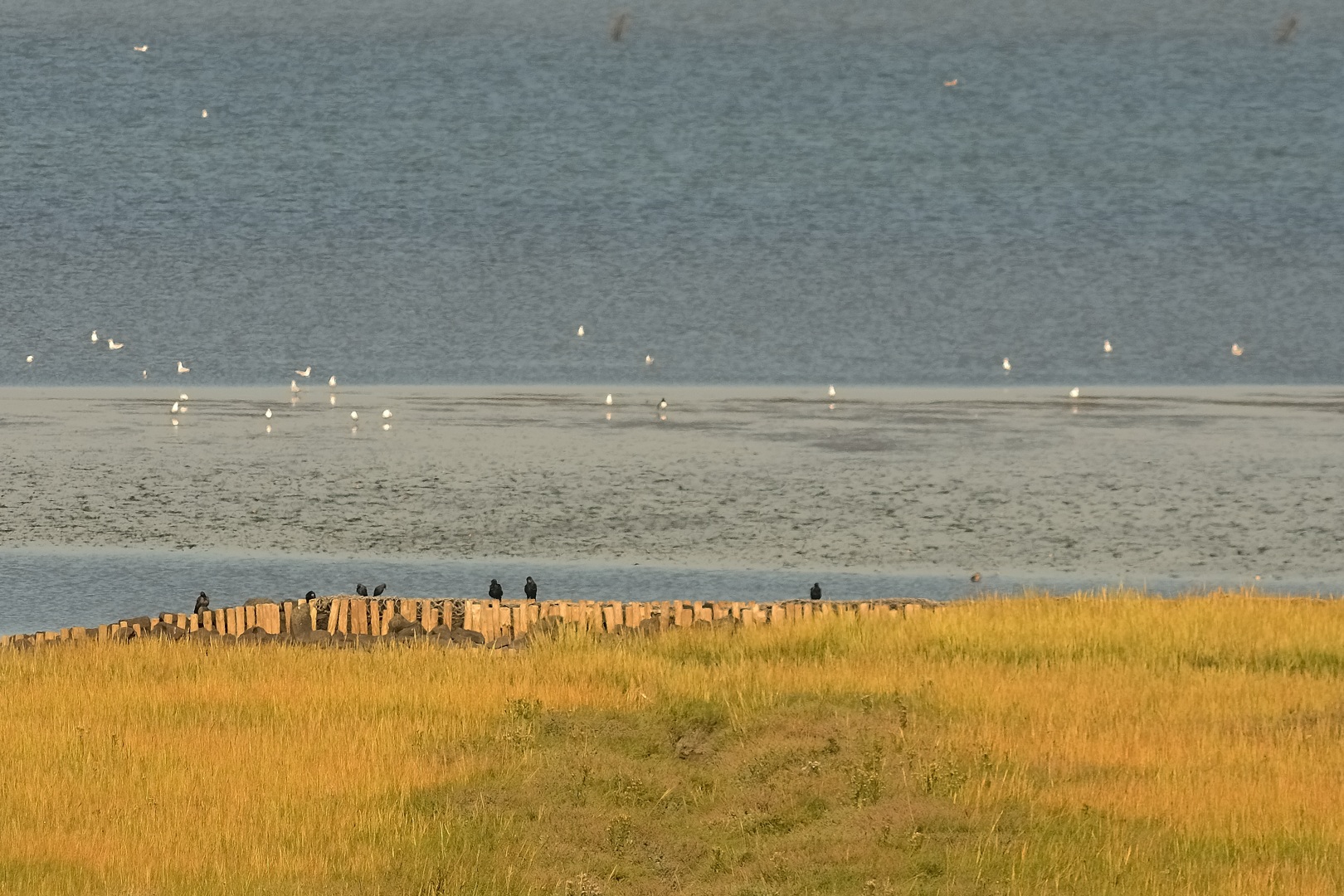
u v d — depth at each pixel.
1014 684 28.08
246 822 21.31
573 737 25.06
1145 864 19.69
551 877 19.70
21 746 24.59
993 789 22.08
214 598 42.34
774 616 34.19
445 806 22.14
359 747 24.64
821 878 19.66
